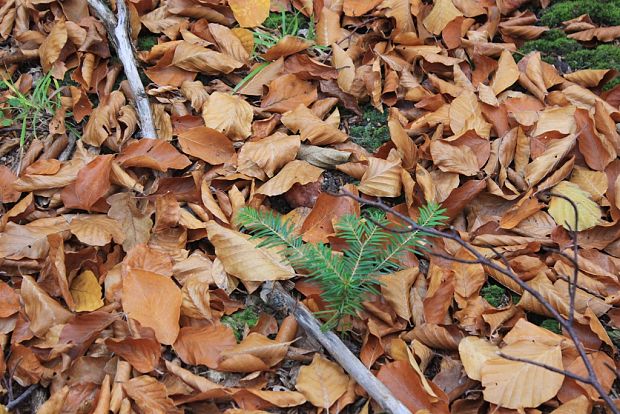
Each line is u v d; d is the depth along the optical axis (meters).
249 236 1.09
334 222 1.12
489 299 1.10
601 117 1.17
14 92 1.23
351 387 1.03
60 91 1.23
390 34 1.28
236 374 1.05
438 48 1.26
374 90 1.23
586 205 1.13
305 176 1.15
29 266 1.09
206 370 1.05
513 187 1.16
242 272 1.08
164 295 1.05
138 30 1.27
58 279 1.06
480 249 1.12
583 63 1.27
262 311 1.09
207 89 1.23
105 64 1.25
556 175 1.15
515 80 1.23
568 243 1.12
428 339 1.06
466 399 1.02
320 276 1.04
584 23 1.29
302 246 1.06
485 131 1.19
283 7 1.32
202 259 1.10
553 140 1.17
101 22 1.26
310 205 1.15
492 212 1.15
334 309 1.05
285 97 1.22
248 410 1.01
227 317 1.08
